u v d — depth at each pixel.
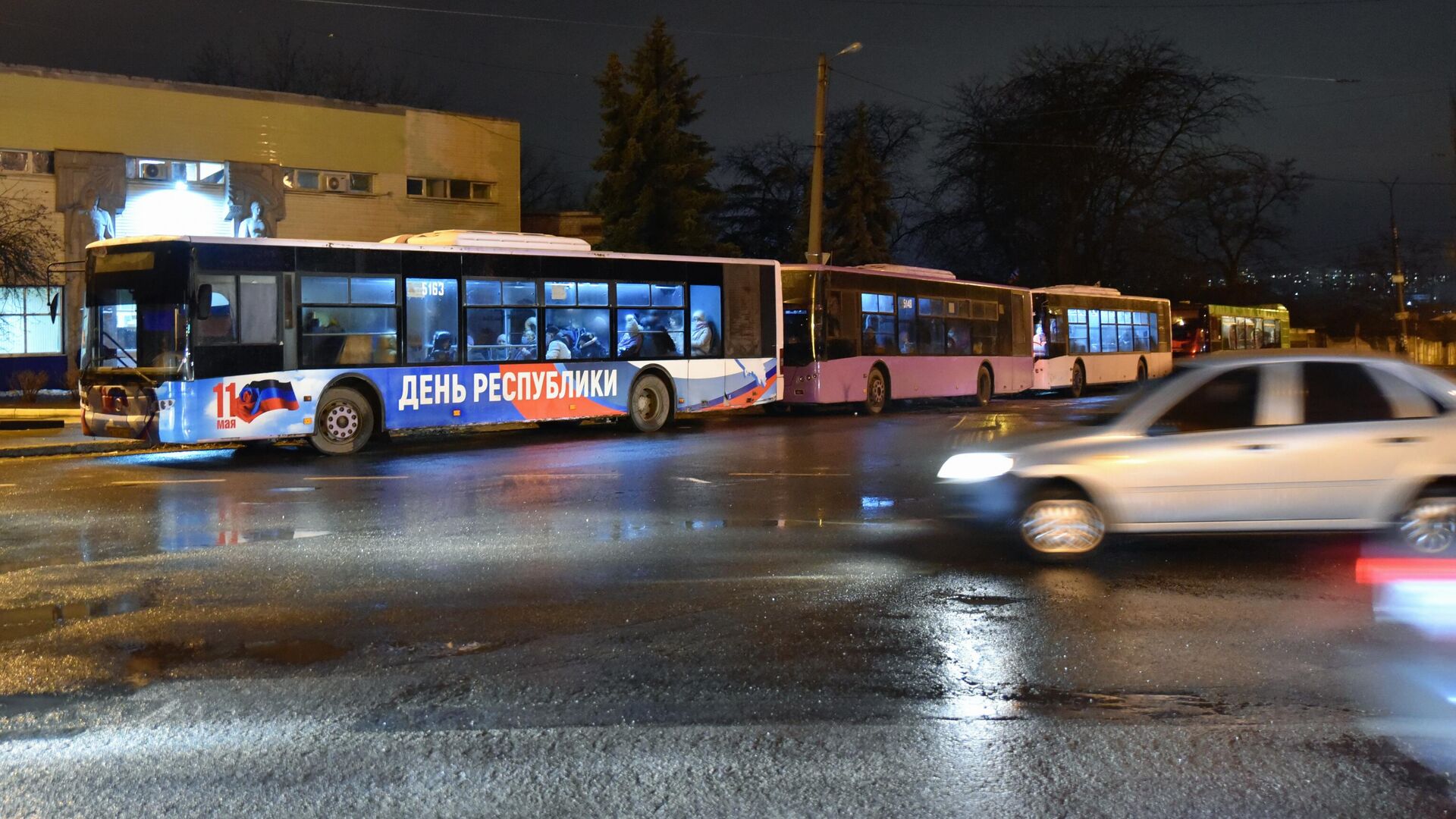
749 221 59.25
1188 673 6.12
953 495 9.29
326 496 12.81
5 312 31.73
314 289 16.98
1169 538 9.62
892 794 4.50
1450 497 8.55
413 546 9.77
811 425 22.88
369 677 6.07
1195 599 7.81
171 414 15.73
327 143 35.84
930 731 5.23
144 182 32.84
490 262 18.86
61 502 12.35
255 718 5.42
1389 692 5.79
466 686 5.93
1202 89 48.81
